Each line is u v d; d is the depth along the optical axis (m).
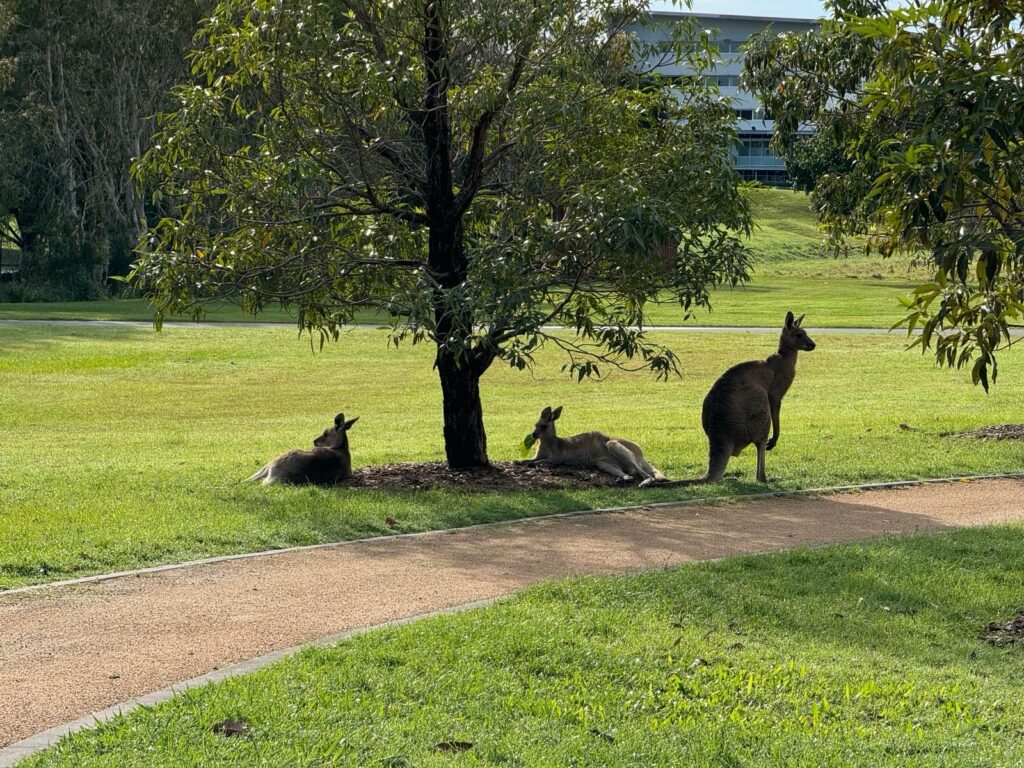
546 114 12.06
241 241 13.38
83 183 59.88
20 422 22.16
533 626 7.14
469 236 14.30
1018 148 6.41
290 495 11.80
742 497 12.39
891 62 6.80
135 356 34.25
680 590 8.23
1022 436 16.44
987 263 5.93
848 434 17.36
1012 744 5.48
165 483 12.66
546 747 5.19
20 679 6.33
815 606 8.02
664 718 5.68
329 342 37.66
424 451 16.30
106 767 4.90
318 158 13.02
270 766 4.91
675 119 13.89
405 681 6.09
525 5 12.63
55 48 55.44
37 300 57.12
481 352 13.47
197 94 12.86
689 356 33.62
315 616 7.68
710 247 13.09
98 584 8.47
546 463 14.05
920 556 9.46
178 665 6.60
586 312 13.44
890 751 5.31
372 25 12.57
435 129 13.00
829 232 16.70
